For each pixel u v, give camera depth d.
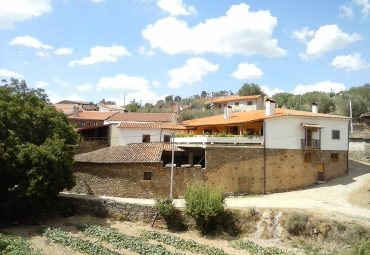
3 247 30.23
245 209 37.12
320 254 30.47
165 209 37.28
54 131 41.22
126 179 44.69
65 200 41.38
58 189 38.94
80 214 40.59
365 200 40.72
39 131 40.94
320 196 43.25
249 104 94.00
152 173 44.22
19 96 41.97
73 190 46.25
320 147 49.50
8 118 38.38
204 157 49.38
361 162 58.28
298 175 48.19
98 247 30.64
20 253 28.59
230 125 52.22
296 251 31.66
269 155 46.81
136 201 41.97
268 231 35.00
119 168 45.00
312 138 49.59
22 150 36.28
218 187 39.91
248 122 48.75
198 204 36.00
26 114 39.78
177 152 49.81
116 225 37.72
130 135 58.78
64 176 39.16
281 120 47.84
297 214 34.91
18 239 32.38
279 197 43.72
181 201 42.31
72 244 31.39
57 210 40.97
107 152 48.22
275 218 35.50
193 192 37.00
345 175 51.47
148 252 30.19
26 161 36.44
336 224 33.06
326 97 96.75
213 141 45.75
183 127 59.66
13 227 37.12
